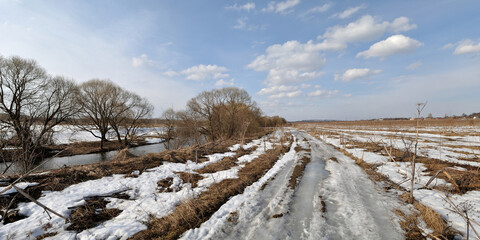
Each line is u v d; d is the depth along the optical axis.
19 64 19.14
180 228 5.55
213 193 8.02
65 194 7.47
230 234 5.30
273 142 25.70
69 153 23.09
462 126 41.25
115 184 8.75
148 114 34.28
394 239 4.89
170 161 13.30
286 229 5.50
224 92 35.72
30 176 8.38
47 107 21.16
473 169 9.78
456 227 5.09
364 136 28.12
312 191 8.46
